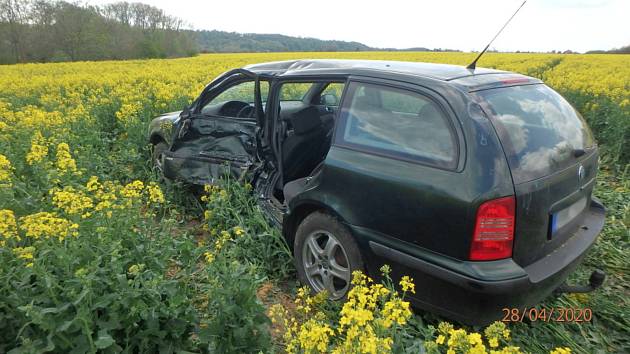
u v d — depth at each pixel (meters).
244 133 4.45
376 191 3.04
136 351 2.62
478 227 2.60
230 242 3.99
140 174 6.11
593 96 10.34
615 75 16.33
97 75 18.91
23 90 13.95
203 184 4.68
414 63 3.78
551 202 2.84
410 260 2.88
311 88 5.10
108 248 2.80
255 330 2.66
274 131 4.27
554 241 2.98
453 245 2.69
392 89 3.21
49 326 2.20
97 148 6.69
